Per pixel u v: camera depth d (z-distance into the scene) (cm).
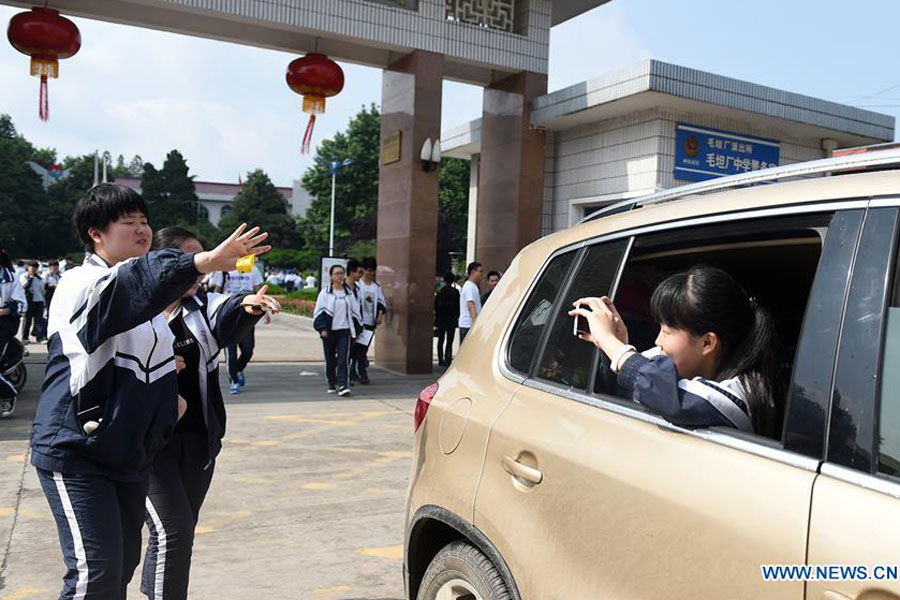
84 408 209
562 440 177
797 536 124
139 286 192
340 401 795
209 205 8081
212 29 923
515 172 1046
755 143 982
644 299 199
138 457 219
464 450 210
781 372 178
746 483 136
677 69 853
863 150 174
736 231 166
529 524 180
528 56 1037
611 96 890
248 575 343
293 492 468
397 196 1022
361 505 446
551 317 208
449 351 1113
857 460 124
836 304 136
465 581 204
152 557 251
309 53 969
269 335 1583
